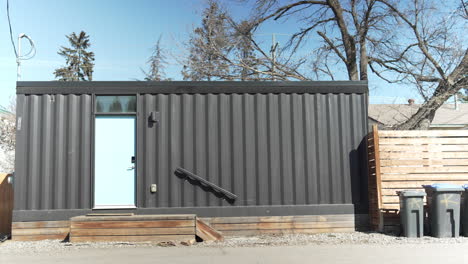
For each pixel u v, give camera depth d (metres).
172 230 9.30
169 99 10.39
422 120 17.16
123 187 10.18
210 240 9.34
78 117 10.23
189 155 10.29
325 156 10.52
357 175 10.52
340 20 19.12
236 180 10.29
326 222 10.34
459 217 9.50
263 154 10.41
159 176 10.19
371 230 10.44
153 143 10.28
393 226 10.12
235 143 10.37
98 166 10.20
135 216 9.37
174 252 8.17
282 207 10.29
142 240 9.25
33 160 9.99
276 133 10.48
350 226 10.39
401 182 10.29
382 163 10.32
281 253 7.97
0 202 10.84
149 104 10.36
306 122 10.53
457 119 28.27
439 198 9.46
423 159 10.38
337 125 10.61
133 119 10.37
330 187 10.46
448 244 8.70
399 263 7.02
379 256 7.58
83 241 9.23
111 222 9.30
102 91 10.30
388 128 17.39
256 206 10.26
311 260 7.32
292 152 10.45
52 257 7.86
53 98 10.20
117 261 7.42
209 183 10.20
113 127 10.32
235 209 10.20
